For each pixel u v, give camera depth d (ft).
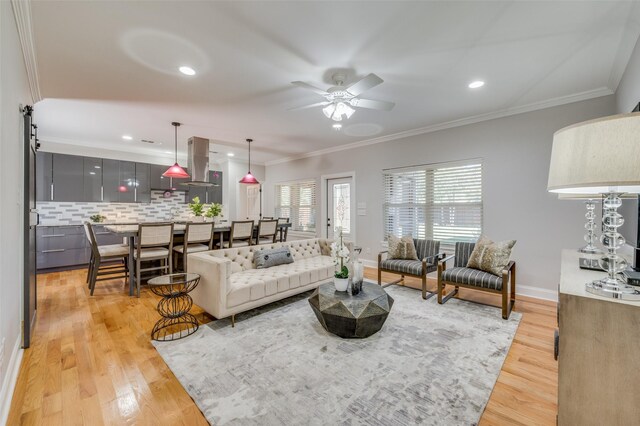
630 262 6.21
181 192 23.72
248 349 7.61
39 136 16.63
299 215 23.59
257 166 26.11
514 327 8.99
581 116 10.77
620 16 6.36
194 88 10.21
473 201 13.78
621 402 3.41
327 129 15.55
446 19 6.54
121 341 8.05
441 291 11.10
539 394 5.85
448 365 6.86
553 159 3.98
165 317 8.89
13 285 6.52
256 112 12.71
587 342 3.59
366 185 18.40
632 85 7.95
